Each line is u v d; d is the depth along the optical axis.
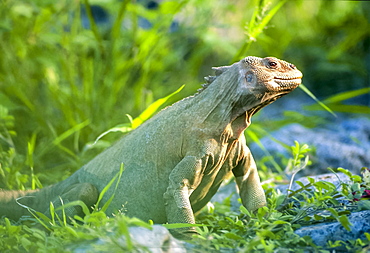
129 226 6.19
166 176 7.70
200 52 15.40
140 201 7.90
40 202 8.62
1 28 12.44
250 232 6.84
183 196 7.37
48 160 11.83
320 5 20.41
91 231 6.16
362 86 19.31
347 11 19.78
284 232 6.86
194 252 6.28
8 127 12.02
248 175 8.02
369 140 14.13
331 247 6.41
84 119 12.29
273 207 7.37
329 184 7.36
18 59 13.30
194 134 7.46
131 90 13.75
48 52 13.57
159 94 14.79
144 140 7.95
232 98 7.44
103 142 11.03
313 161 12.00
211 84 7.70
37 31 13.27
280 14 20.05
